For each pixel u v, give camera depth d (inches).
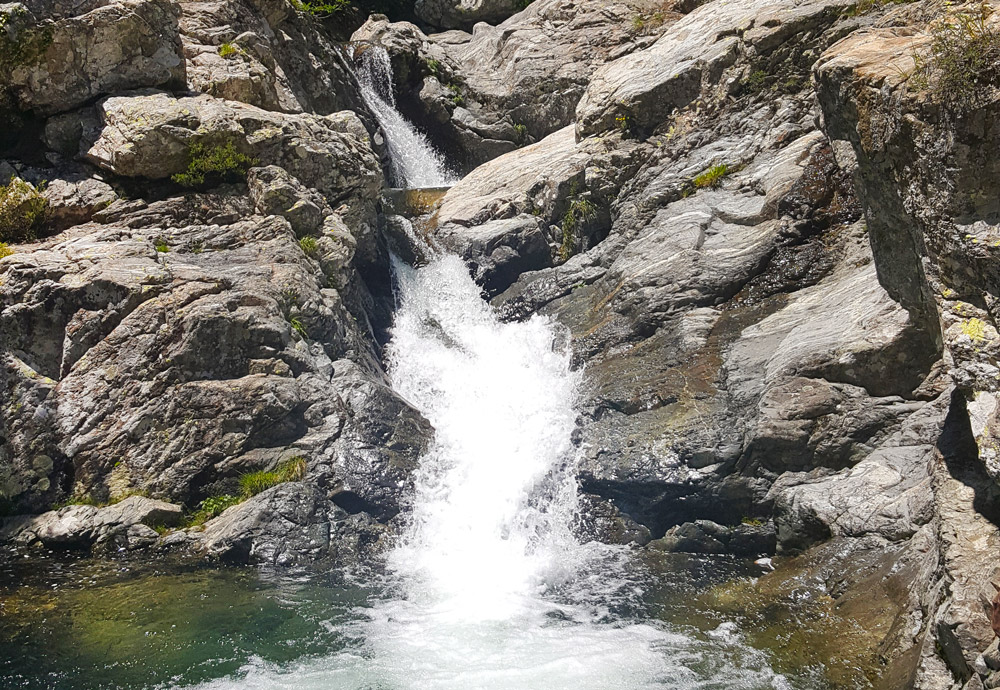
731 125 543.2
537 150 645.3
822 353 378.0
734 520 373.4
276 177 473.4
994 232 215.2
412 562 358.9
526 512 391.5
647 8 759.7
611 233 555.8
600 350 477.1
